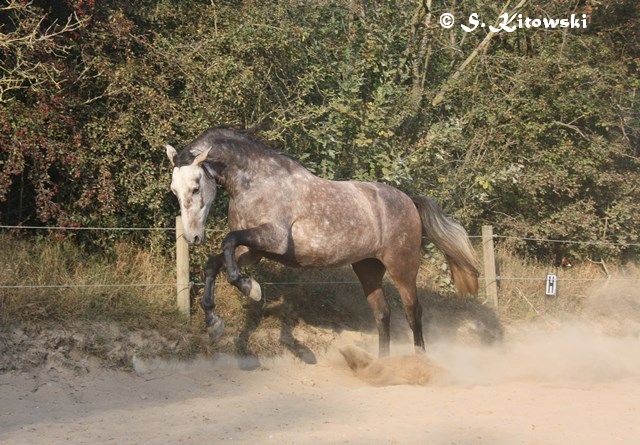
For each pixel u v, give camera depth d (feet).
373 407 24.47
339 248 28.94
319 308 35.06
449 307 39.78
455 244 32.04
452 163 45.73
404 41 43.32
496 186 45.88
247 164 27.71
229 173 27.58
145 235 33.91
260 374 30.19
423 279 40.42
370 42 40.14
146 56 34.78
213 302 27.09
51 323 27.91
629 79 52.90
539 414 24.07
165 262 33.27
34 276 29.35
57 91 31.63
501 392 27.71
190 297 31.81
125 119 32.45
